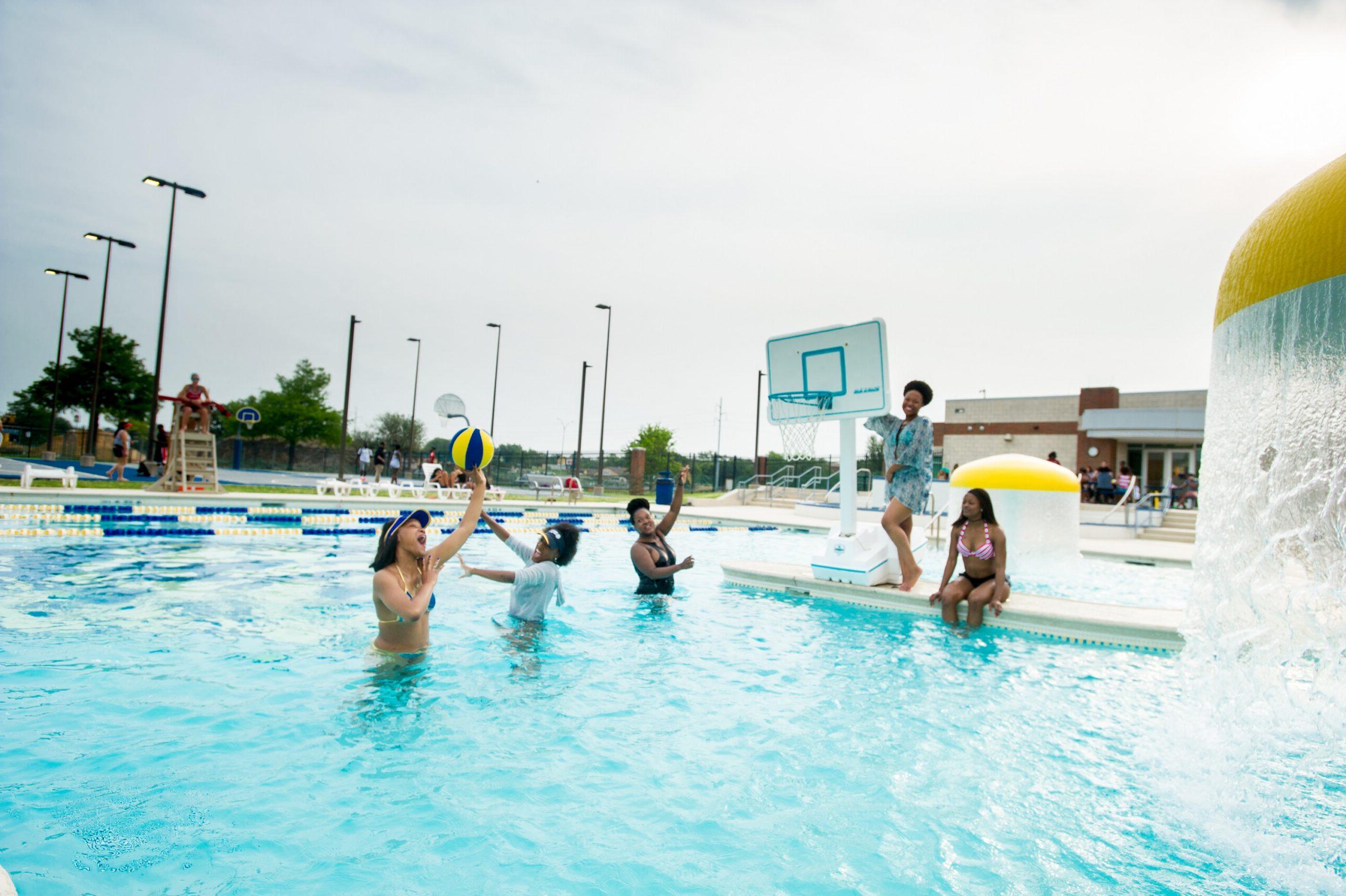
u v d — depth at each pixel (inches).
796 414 286.7
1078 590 332.8
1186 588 345.4
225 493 587.2
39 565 285.9
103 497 506.3
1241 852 90.1
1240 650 93.7
